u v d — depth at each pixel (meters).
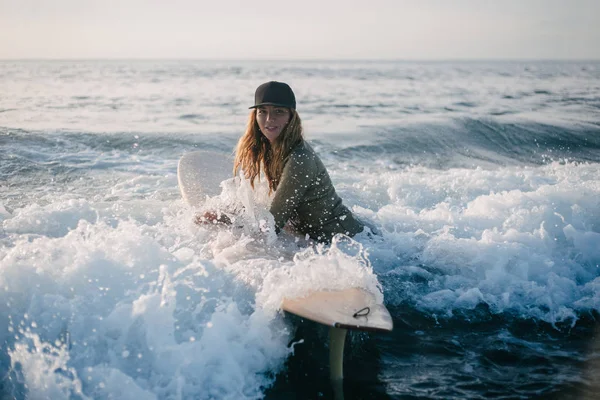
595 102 14.20
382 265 3.21
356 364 2.36
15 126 7.52
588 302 2.87
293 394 2.13
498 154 7.57
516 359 2.40
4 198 4.35
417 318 2.75
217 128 8.74
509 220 3.62
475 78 31.25
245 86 21.86
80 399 1.92
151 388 2.02
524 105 13.42
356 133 8.34
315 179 3.00
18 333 2.18
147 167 5.77
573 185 4.27
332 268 2.53
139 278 2.47
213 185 3.99
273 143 3.04
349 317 2.21
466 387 2.19
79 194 4.58
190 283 2.49
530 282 3.01
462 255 3.21
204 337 2.21
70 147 6.48
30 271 2.38
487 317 2.77
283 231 3.28
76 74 31.14
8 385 2.02
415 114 11.30
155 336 2.16
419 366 2.35
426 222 3.76
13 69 38.06
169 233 3.35
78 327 2.18
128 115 10.38
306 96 17.00
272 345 2.34
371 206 4.39
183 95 16.31
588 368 2.32
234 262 2.80
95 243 2.64
